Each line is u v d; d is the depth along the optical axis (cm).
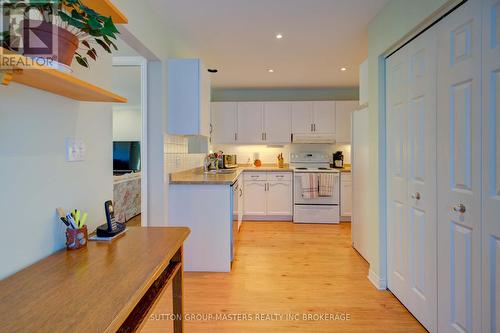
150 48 221
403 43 199
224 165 470
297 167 502
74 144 127
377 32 232
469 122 138
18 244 97
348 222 463
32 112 103
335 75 413
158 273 94
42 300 74
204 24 249
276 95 520
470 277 139
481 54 130
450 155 152
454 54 148
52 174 114
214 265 270
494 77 124
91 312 69
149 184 255
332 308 205
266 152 529
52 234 113
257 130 493
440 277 163
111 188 158
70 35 92
